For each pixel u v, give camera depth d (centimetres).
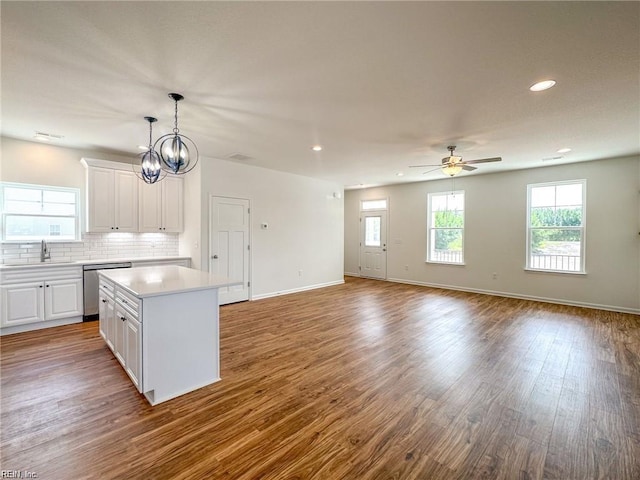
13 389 254
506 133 378
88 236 477
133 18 176
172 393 246
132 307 249
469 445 191
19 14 171
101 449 186
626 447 189
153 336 236
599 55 212
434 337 384
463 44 202
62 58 217
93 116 325
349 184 794
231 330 409
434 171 623
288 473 168
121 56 215
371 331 407
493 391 256
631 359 319
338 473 168
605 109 304
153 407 231
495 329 416
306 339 376
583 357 324
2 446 186
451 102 289
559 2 163
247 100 285
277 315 481
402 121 338
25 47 203
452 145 430
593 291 530
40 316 400
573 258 553
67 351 331
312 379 276
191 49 207
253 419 217
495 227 637
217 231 533
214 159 526
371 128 362
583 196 540
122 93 271
